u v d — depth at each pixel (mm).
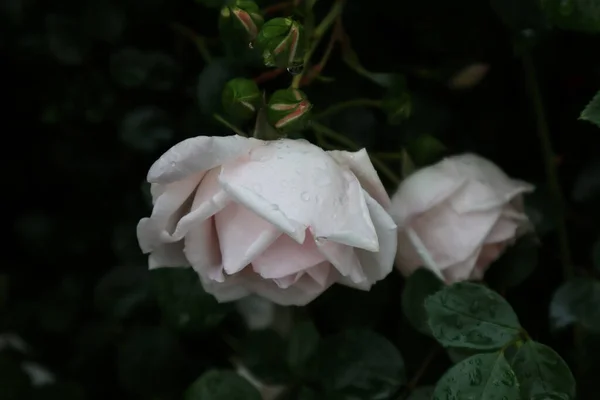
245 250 459
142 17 555
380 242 462
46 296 608
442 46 554
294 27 471
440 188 491
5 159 602
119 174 587
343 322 542
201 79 513
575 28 477
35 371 587
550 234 549
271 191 448
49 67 571
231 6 486
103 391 599
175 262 484
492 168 508
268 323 557
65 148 585
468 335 469
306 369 517
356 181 457
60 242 608
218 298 490
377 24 559
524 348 467
